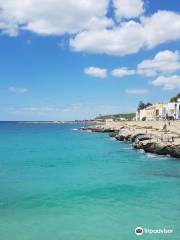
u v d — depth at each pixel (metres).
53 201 27.50
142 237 19.77
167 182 35.28
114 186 33.34
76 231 20.66
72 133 155.38
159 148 57.31
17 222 22.23
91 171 43.44
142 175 39.72
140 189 31.89
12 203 26.80
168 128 91.38
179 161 51.12
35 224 21.86
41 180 37.00
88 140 105.69
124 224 21.92
